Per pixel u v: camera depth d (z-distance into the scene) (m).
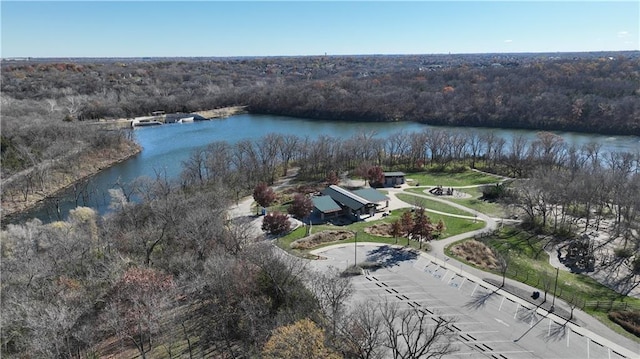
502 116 193.12
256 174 124.69
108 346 49.59
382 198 97.88
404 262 72.19
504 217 94.12
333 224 90.56
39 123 142.38
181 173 120.69
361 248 77.88
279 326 40.59
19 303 49.66
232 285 51.25
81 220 83.69
